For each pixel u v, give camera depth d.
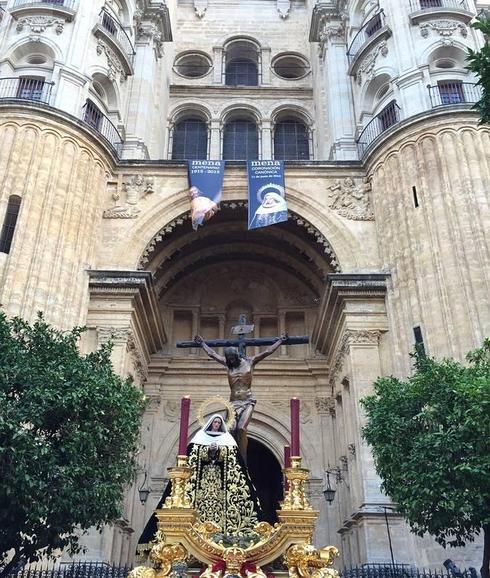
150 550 9.18
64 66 25.23
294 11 39.56
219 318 30.73
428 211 22.64
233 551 8.42
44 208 22.34
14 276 20.95
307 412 28.19
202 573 8.49
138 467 23.31
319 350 28.81
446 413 14.57
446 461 13.64
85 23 26.72
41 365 13.52
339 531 23.89
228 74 37.75
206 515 9.53
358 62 29.30
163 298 30.55
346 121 30.02
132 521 23.64
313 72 36.41
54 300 21.52
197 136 34.97
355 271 24.20
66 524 12.98
